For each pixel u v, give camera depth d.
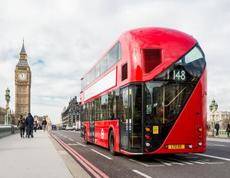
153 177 12.09
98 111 23.12
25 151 21.02
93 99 25.11
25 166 14.07
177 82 15.71
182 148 15.59
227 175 12.27
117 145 18.11
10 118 64.75
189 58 15.92
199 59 16.08
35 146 25.25
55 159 16.64
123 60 16.98
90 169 14.17
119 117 17.66
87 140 27.94
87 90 28.00
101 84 22.25
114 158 18.36
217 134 49.41
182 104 15.67
